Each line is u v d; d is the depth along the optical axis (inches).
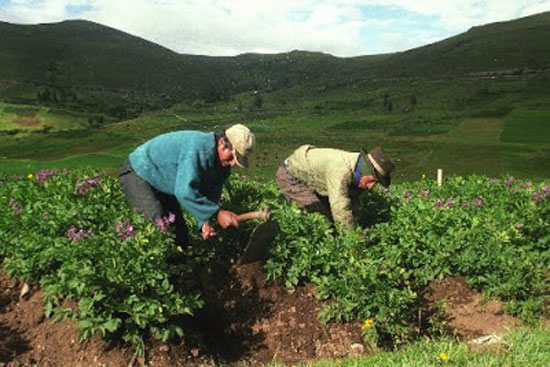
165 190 224.2
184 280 249.0
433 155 3875.5
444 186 409.4
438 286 271.9
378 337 230.5
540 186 376.2
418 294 266.8
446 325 247.3
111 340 207.9
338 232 271.9
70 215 231.3
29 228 235.8
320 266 261.4
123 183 227.5
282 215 269.0
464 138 4660.4
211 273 257.8
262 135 5861.2
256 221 265.3
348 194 269.0
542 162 3464.6
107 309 201.2
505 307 257.4
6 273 234.7
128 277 202.1
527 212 318.0
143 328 211.5
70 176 306.7
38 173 312.5
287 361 228.1
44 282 208.8
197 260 255.8
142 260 205.3
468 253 271.3
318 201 288.4
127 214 237.5
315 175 279.1
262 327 243.4
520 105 7111.2
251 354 231.8
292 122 7145.7
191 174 208.2
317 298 251.4
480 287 272.4
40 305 221.0
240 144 212.4
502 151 3858.3
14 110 7711.6
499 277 268.2
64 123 7475.4
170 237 225.1
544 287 265.6
